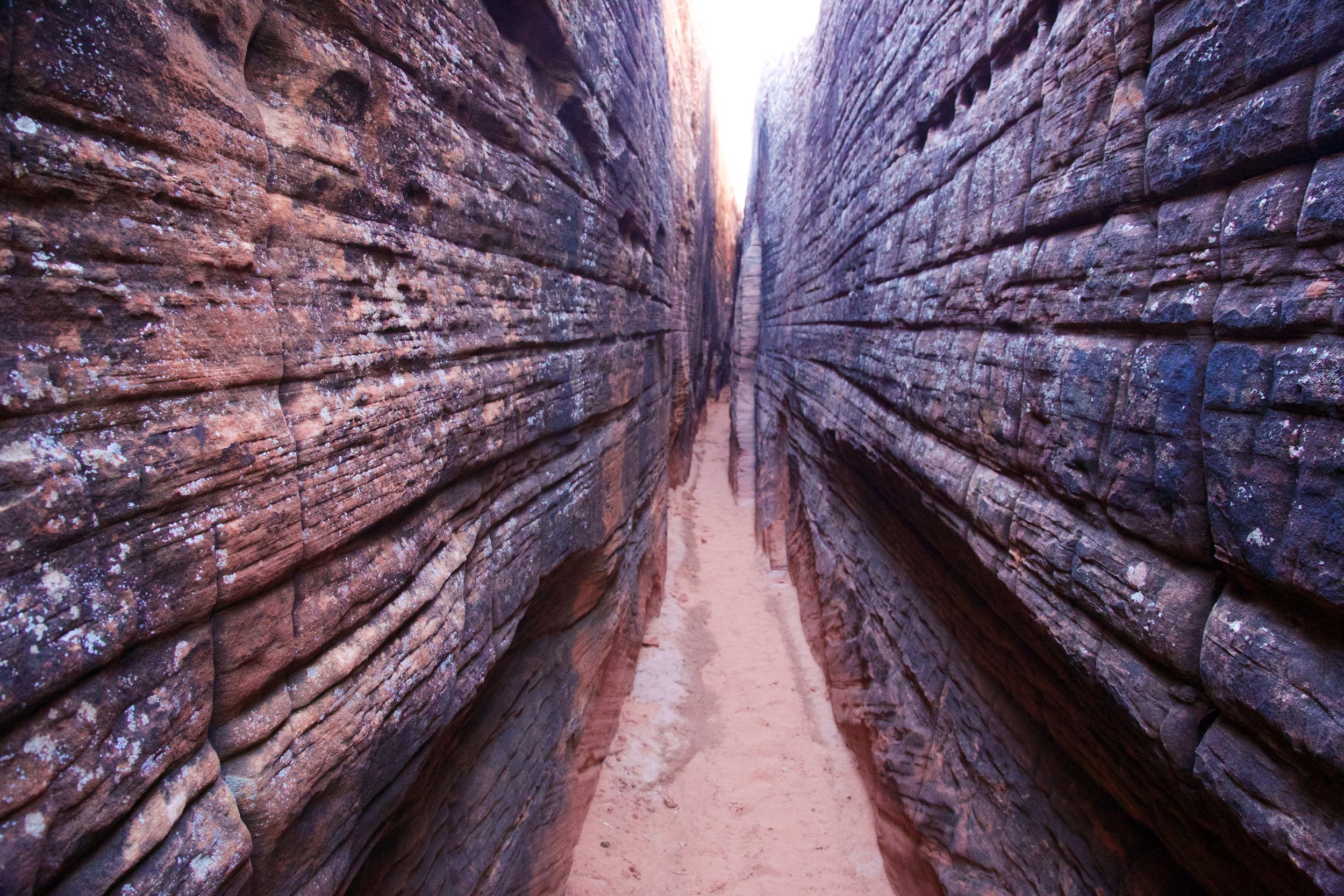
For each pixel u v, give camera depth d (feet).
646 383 29.30
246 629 5.84
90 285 4.44
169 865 4.85
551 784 17.47
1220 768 7.41
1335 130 6.19
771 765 24.99
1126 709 8.95
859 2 27.37
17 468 3.94
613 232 21.06
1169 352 8.21
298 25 6.66
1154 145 8.46
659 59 28.71
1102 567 9.39
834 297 30.96
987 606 15.02
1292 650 6.63
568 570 17.37
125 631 4.58
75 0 4.30
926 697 18.80
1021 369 11.70
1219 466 7.41
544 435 14.51
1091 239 9.86
